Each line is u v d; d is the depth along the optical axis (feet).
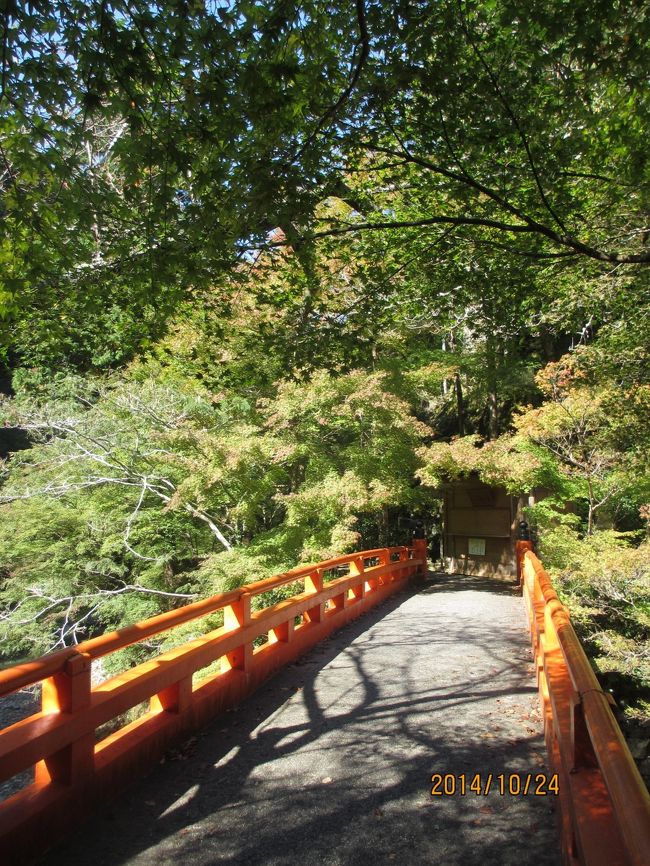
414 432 40.42
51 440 46.01
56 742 9.43
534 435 36.14
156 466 38.91
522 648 22.65
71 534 42.45
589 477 35.42
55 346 19.48
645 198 19.30
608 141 17.95
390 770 12.07
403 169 19.75
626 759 5.26
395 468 41.52
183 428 36.88
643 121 16.24
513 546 51.03
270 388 40.86
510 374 53.21
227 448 34.99
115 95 13.33
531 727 14.34
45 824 9.14
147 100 14.02
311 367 19.95
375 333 21.98
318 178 14.61
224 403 38.40
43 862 8.84
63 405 40.78
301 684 17.92
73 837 9.50
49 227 15.55
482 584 46.75
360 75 14.62
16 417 39.22
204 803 10.68
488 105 16.10
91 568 41.63
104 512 42.29
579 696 7.40
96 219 16.42
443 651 22.15
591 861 5.68
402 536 65.26
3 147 14.83
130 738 11.74
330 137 15.58
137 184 15.46
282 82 12.77
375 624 27.89
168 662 12.94
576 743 7.71
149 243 15.75
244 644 16.83
